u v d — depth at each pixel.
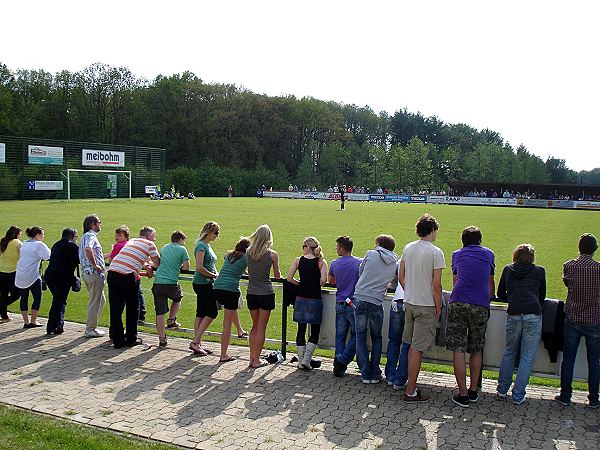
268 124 90.56
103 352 8.00
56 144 50.84
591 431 5.58
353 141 100.19
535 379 7.45
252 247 7.44
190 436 5.27
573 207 59.47
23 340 8.55
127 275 8.16
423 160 84.00
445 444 5.21
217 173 76.25
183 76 90.12
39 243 9.34
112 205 42.53
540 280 6.31
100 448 4.88
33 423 5.36
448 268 15.18
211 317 8.05
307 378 7.07
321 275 7.39
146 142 80.44
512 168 89.50
